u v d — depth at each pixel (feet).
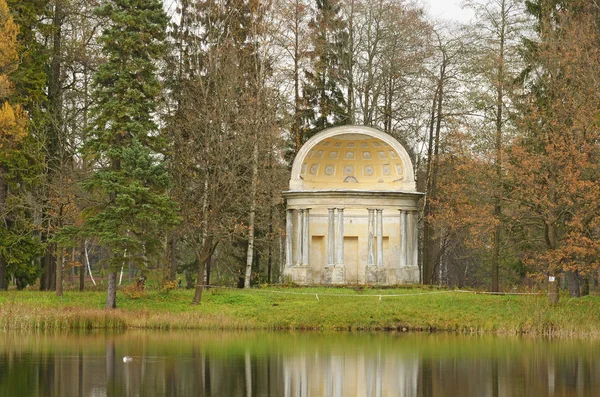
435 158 241.55
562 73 191.01
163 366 131.34
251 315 182.91
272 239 229.04
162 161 205.16
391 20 245.04
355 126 230.48
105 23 234.79
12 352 143.33
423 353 145.38
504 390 115.44
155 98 225.15
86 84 241.14
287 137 247.91
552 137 183.62
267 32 230.07
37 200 217.56
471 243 217.97
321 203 229.25
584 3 199.93
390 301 193.47
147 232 193.57
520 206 194.29
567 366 132.87
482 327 174.50
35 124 214.90
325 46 248.73
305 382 120.16
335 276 226.79
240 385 117.70
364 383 119.85
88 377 122.11
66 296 199.11
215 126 206.28
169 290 204.23
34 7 216.33
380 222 228.43
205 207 201.67
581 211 179.93
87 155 191.93
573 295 205.46
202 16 231.71
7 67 201.77
